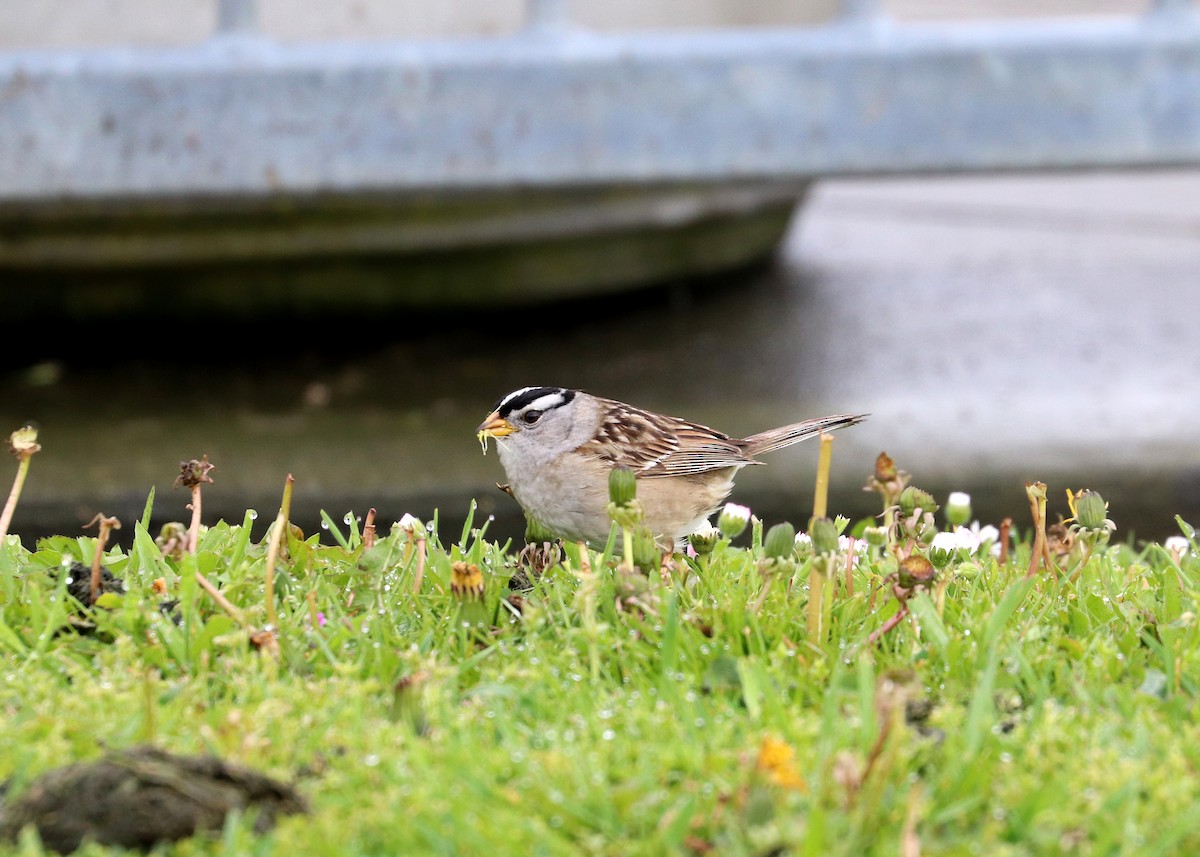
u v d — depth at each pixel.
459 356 14.38
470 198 12.69
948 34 11.98
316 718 5.23
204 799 4.47
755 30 12.42
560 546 7.41
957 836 4.52
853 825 4.34
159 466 11.30
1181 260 18.20
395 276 14.48
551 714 5.36
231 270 14.03
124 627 5.98
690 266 16.44
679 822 4.38
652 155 12.06
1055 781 4.62
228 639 5.71
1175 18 11.97
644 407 12.69
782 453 11.93
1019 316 15.81
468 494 10.66
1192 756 4.96
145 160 12.05
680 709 5.18
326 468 11.23
